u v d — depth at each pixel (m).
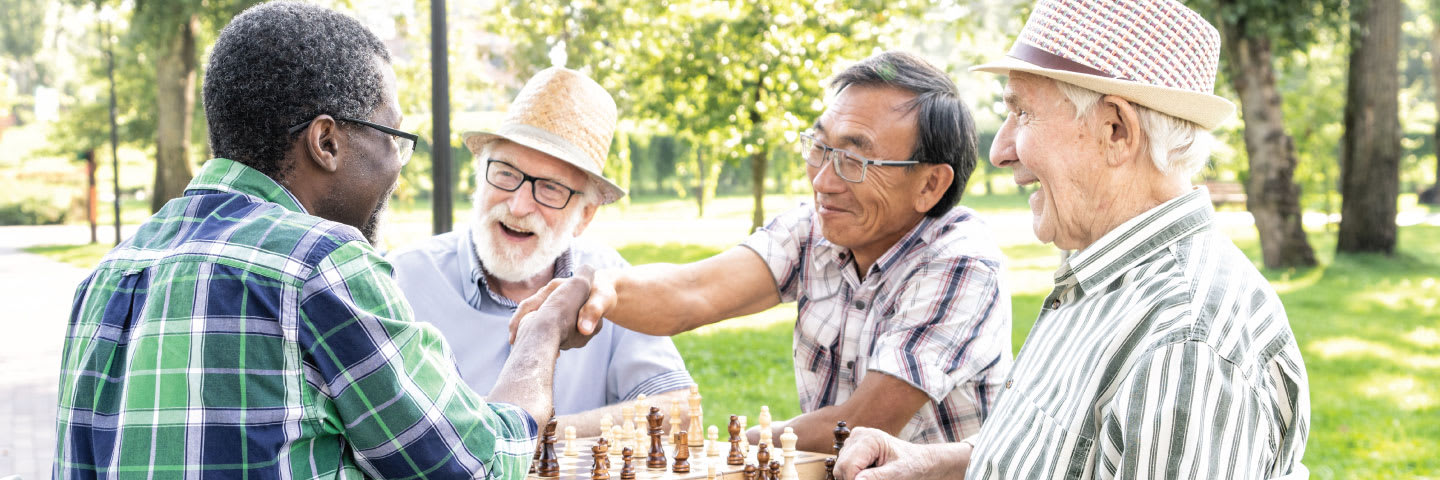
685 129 19.00
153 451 1.37
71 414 1.47
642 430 2.15
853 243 2.20
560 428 2.37
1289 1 13.58
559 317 1.96
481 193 2.62
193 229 1.48
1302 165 18.48
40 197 32.50
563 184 2.57
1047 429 1.51
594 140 2.62
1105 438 1.41
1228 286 1.42
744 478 1.96
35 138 35.75
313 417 1.42
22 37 35.28
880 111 2.12
